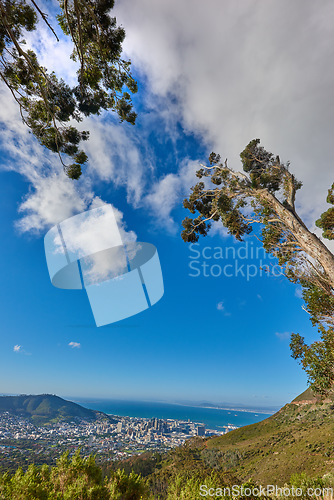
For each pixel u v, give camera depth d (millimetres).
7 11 4809
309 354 8266
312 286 9094
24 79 6191
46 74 6438
